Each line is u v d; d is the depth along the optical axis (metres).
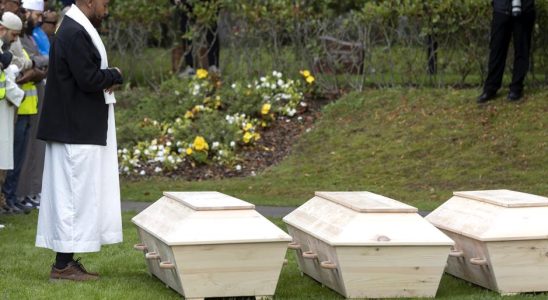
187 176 12.67
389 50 14.65
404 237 6.05
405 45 14.55
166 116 14.36
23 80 9.63
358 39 14.85
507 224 6.24
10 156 9.02
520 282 6.24
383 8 14.41
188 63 16.12
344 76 14.98
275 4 14.98
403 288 6.11
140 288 6.59
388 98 14.15
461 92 13.84
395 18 14.47
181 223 6.12
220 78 15.30
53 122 6.59
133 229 9.09
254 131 13.80
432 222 6.91
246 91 14.46
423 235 6.09
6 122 8.95
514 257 6.21
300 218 6.93
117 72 6.72
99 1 6.73
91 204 6.63
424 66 14.52
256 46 15.30
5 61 8.76
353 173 12.09
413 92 14.17
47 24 10.56
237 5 15.25
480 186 11.09
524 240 6.18
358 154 12.66
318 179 12.04
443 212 6.93
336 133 13.45
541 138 12.09
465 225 6.53
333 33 14.98
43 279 6.92
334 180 11.91
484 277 6.40
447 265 6.92
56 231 6.63
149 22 16.09
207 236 6.00
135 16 16.02
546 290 6.27
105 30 15.97
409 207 6.26
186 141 13.24
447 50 14.35
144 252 7.05
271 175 12.38
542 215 6.32
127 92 15.50
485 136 12.45
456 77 14.55
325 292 6.51
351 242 5.98
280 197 11.12
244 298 6.15
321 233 6.34
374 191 11.27
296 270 7.30
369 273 6.06
